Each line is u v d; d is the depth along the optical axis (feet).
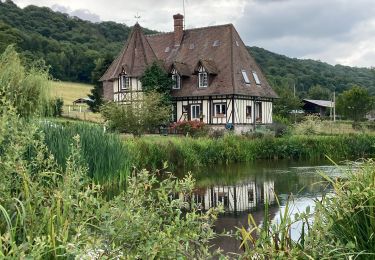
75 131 38.11
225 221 27.58
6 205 11.29
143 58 123.34
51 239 9.98
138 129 82.17
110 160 39.50
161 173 55.36
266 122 124.88
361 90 191.72
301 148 80.69
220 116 113.80
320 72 376.48
